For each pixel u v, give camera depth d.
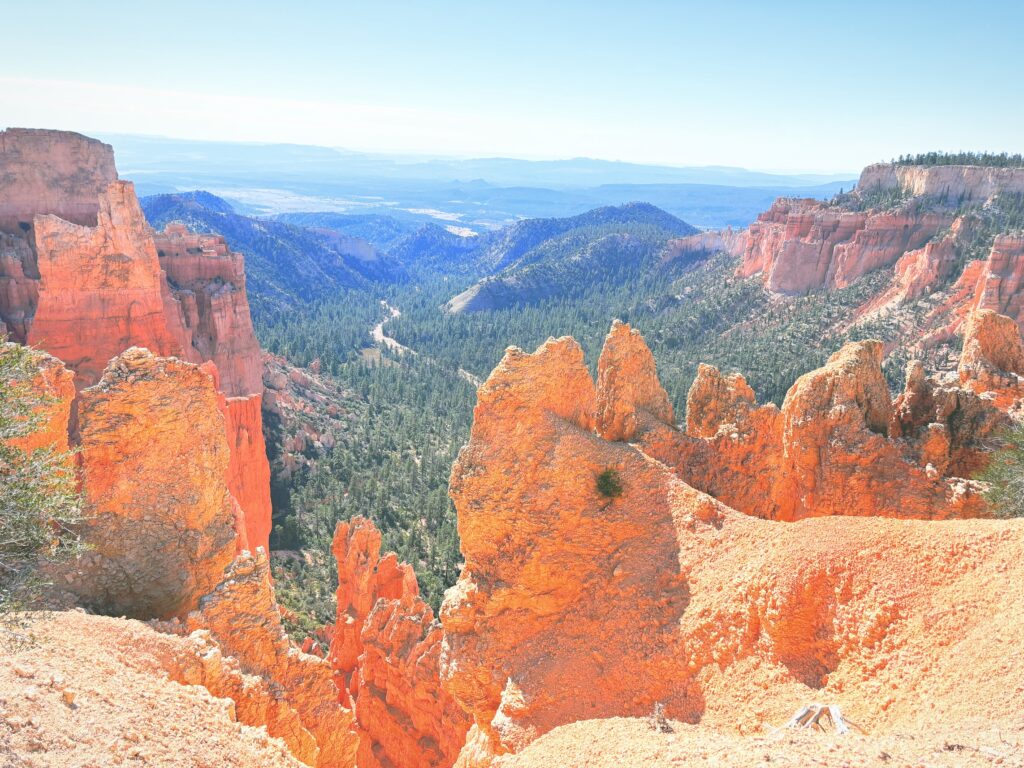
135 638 23.81
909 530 20.52
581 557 25.25
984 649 16.97
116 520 30.27
